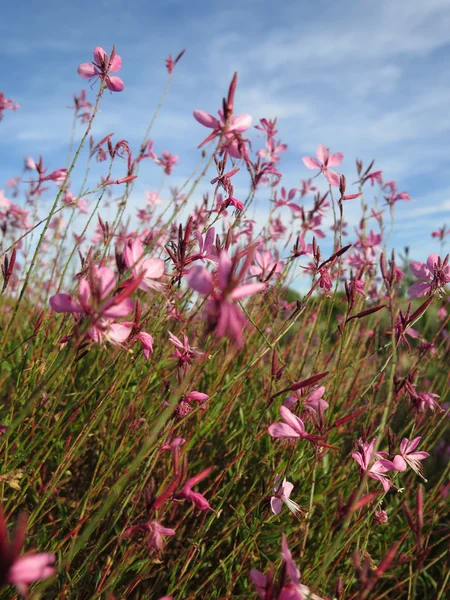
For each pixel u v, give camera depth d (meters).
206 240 0.23
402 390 0.28
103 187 0.28
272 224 0.52
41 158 0.36
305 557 0.29
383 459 0.22
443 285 0.26
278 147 0.44
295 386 0.21
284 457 0.31
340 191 0.30
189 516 0.30
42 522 0.29
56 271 0.54
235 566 0.28
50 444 0.30
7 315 0.47
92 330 0.16
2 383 0.36
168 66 0.39
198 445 0.31
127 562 0.21
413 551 0.30
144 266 0.18
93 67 0.28
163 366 0.34
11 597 0.20
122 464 0.31
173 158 0.51
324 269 0.28
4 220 0.47
